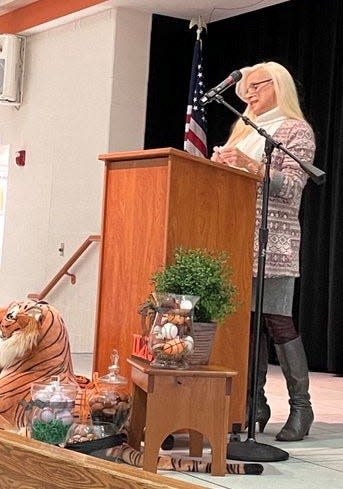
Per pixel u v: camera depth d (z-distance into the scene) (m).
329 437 3.78
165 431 2.79
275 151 3.73
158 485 1.29
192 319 2.88
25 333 3.20
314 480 2.90
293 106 3.83
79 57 7.69
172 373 2.78
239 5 7.10
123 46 7.35
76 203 7.62
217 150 3.56
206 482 2.78
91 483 1.36
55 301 7.75
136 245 3.33
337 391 5.72
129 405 3.01
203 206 3.32
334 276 6.85
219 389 2.84
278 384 5.84
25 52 8.37
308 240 7.07
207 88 7.79
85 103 7.59
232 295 3.07
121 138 7.36
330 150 6.96
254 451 3.18
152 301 2.96
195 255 3.07
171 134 7.57
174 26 7.57
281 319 3.73
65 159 7.77
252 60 7.54
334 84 6.94
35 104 8.20
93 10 7.45
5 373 3.24
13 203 8.41
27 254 8.18
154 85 7.49
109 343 3.41
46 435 2.69
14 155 8.44
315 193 7.05
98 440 2.82
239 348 3.51
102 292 3.45
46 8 7.93
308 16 7.11
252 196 3.51
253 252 3.53
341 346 6.87
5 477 1.50
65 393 2.77
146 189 3.30
